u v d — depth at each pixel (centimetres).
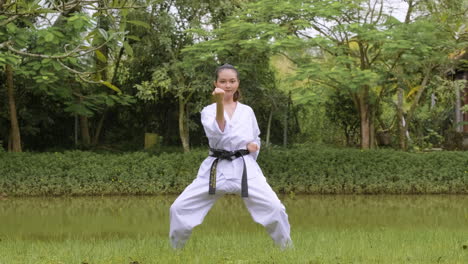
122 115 1856
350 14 1573
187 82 1614
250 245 559
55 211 1113
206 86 1520
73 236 812
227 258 462
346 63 1477
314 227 877
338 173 1414
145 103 1817
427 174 1429
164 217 1031
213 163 489
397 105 1739
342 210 1128
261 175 495
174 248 507
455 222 955
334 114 1953
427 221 968
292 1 1466
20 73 1330
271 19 1512
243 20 1495
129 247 551
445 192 1427
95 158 1419
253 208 489
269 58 1666
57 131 1797
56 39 1145
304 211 1110
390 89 1742
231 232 788
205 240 607
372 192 1416
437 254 504
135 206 1191
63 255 504
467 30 1596
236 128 488
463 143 1844
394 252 511
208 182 491
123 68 1758
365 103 1683
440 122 1967
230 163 488
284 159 1442
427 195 1399
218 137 484
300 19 1484
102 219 1004
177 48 1614
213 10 1595
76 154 1452
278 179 1409
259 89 1670
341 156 1452
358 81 1388
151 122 1862
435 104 1978
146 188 1370
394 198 1341
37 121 1681
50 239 778
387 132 1906
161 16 1536
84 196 1345
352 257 479
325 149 1573
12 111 1534
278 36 1423
